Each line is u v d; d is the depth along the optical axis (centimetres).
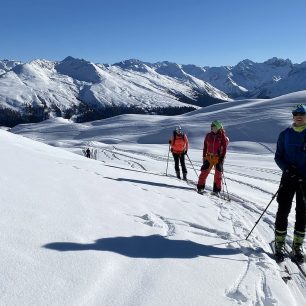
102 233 534
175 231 629
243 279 477
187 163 3753
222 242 623
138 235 566
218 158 1205
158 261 478
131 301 366
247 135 10956
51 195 666
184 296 397
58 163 1166
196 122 13938
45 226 505
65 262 414
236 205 1043
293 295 477
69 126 17500
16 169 844
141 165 2680
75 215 582
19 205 562
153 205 802
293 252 627
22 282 355
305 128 614
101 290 374
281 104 14788
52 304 333
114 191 851
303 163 615
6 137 1908
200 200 1012
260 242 672
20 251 414
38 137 16125
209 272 477
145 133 13312
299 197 616
